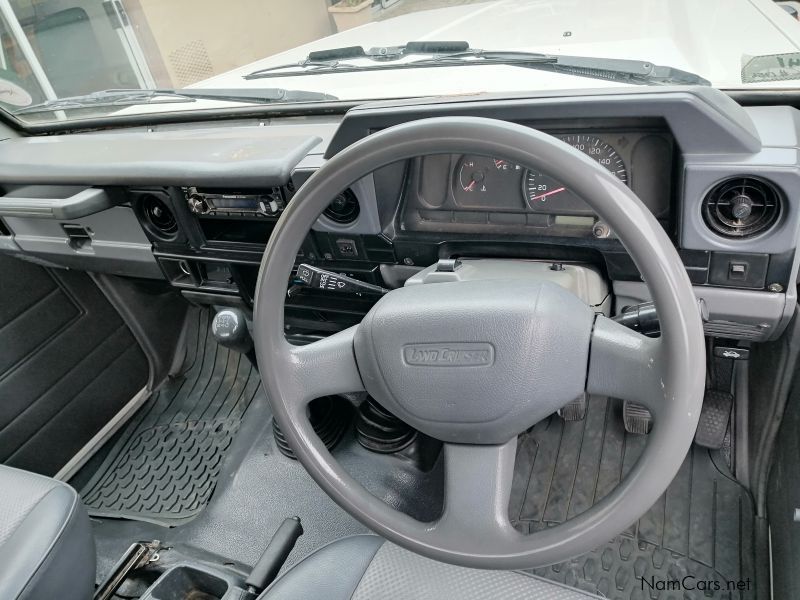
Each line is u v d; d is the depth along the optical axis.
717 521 1.34
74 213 1.34
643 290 1.12
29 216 1.39
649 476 0.63
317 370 0.80
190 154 1.29
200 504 1.70
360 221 1.20
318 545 1.50
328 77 1.41
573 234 1.12
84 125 1.70
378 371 0.75
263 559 1.17
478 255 1.22
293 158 1.17
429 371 0.71
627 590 1.28
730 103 0.96
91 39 1.56
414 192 1.19
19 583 0.97
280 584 0.94
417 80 1.33
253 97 1.45
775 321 1.04
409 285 0.86
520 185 1.10
